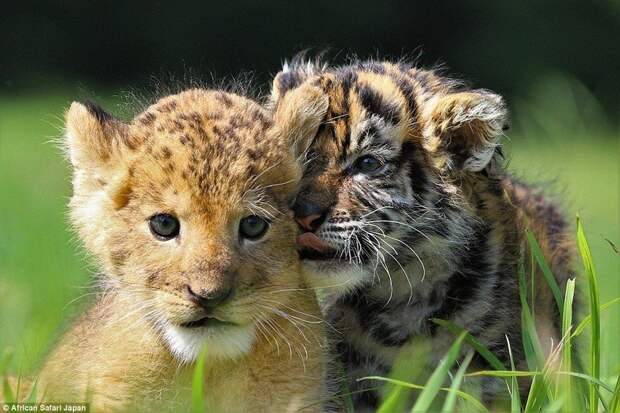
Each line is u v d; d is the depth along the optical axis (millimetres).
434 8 48219
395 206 11875
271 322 9664
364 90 12250
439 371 8117
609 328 14391
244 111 10203
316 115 10586
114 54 47031
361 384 11922
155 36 47031
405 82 12711
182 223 9383
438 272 11969
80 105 10305
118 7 46969
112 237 9750
